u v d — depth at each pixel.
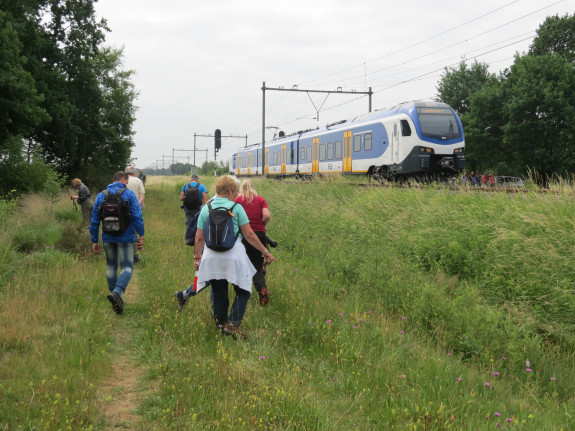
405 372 4.31
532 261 6.92
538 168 34.16
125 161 36.09
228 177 5.07
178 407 3.46
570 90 33.16
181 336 4.91
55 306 5.64
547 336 5.73
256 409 3.44
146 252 9.92
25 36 21.05
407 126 18.55
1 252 6.95
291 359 4.49
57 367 4.01
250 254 6.18
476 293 6.49
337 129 24.31
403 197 11.41
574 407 4.02
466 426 3.44
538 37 38.34
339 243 10.04
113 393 3.75
